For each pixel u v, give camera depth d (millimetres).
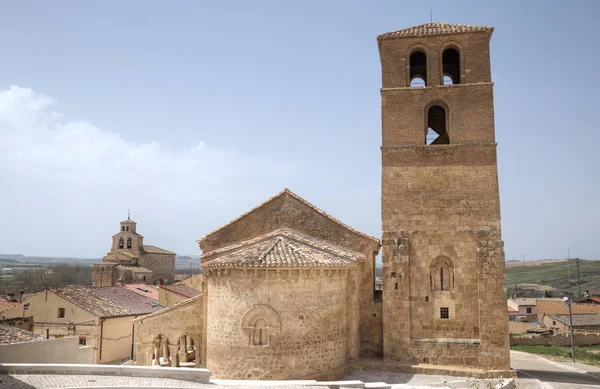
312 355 25969
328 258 27500
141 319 31328
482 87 31750
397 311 30453
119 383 20297
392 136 32344
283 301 25734
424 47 33125
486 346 29125
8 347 22109
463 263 30469
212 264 26469
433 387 23141
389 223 31500
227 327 26109
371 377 27719
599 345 55375
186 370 21953
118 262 99438
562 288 129625
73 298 44062
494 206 30531
